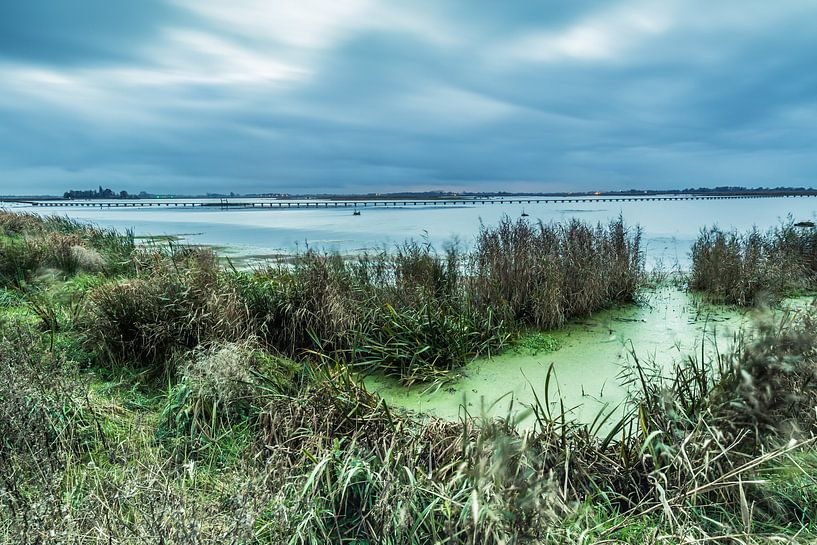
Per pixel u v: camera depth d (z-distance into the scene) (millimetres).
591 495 2785
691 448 2902
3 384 3182
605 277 8047
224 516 2238
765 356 2953
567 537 2225
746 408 2857
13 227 13203
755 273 8172
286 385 4246
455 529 2293
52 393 3516
